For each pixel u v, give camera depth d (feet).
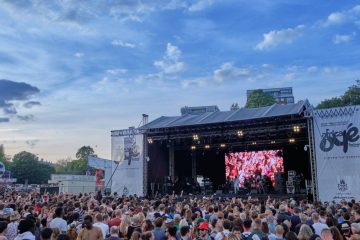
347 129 68.13
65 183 141.38
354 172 66.39
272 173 106.11
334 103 168.14
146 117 91.91
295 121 78.33
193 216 32.83
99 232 25.35
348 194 66.08
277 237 22.34
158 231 26.37
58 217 29.91
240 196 90.27
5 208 38.11
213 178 117.91
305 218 30.09
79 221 33.32
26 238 22.39
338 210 38.17
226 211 36.81
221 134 86.07
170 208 40.24
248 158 109.50
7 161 361.10
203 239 26.78
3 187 148.56
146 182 88.12
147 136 90.74
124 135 91.45
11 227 27.45
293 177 94.99
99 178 115.75
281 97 326.24
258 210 39.09
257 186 98.37
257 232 24.61
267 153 107.55
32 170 304.50
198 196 91.40
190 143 106.01
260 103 220.64
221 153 116.98
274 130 81.71
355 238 20.25
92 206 40.34
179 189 100.63
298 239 20.93
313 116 71.72
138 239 22.90
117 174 90.48
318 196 68.64
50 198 61.16
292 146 106.93
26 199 59.06
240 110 84.79
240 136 96.78
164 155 101.91
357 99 162.81
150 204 50.39
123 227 28.22
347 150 67.51
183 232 23.99
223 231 25.45
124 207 41.01
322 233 20.29
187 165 116.26
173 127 85.56
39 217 35.53
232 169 110.83
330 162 68.69
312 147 71.31
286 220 28.37
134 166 89.10
